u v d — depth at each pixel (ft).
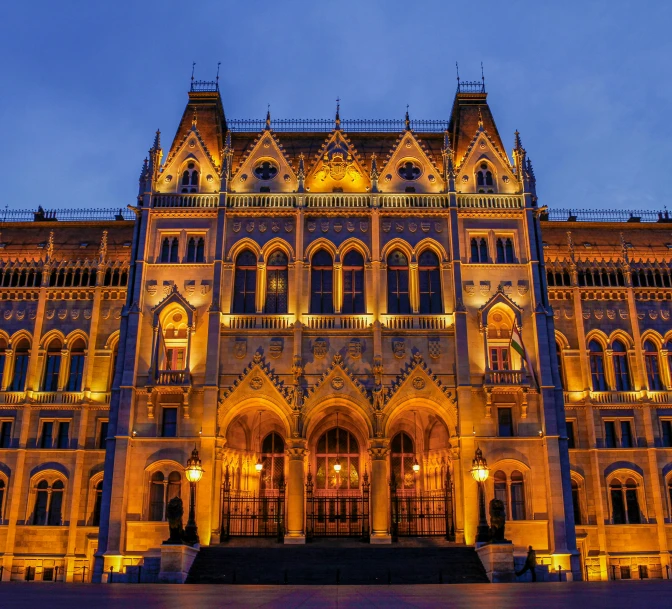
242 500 165.58
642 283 191.52
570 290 188.03
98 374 180.65
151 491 153.99
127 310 165.27
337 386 158.10
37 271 189.88
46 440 176.35
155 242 172.55
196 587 93.40
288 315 165.37
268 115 188.24
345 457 170.81
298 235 171.22
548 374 160.45
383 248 171.83
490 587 88.94
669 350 186.50
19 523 168.55
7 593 67.56
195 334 163.73
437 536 154.30
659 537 169.48
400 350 162.61
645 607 47.78
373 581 123.75
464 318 163.32
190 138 183.93
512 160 194.29
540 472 154.81
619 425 179.22
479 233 174.40
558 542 149.28
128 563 146.92
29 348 184.03
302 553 135.13
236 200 176.04
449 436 160.15
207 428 154.30
